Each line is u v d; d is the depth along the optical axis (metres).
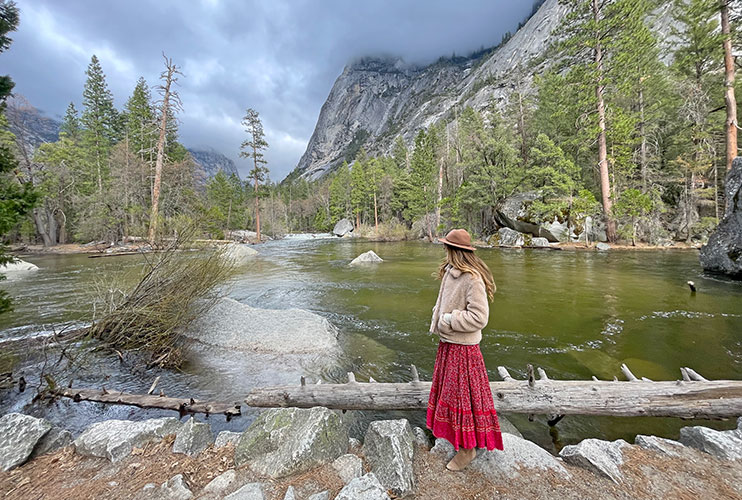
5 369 4.45
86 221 25.28
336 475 2.14
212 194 41.75
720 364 4.24
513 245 22.98
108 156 32.28
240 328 5.70
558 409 2.92
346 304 8.10
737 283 9.14
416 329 6.18
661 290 8.50
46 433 2.66
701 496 1.88
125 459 2.42
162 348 5.02
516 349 4.91
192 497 1.97
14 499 1.99
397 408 3.15
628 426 3.01
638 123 20.83
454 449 2.40
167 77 22.58
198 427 2.70
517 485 2.00
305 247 27.61
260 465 2.24
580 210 20.64
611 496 1.90
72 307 7.40
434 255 19.44
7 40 4.88
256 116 36.12
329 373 4.36
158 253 5.75
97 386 4.09
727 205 10.27
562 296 8.16
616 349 4.82
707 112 19.36
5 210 3.88
